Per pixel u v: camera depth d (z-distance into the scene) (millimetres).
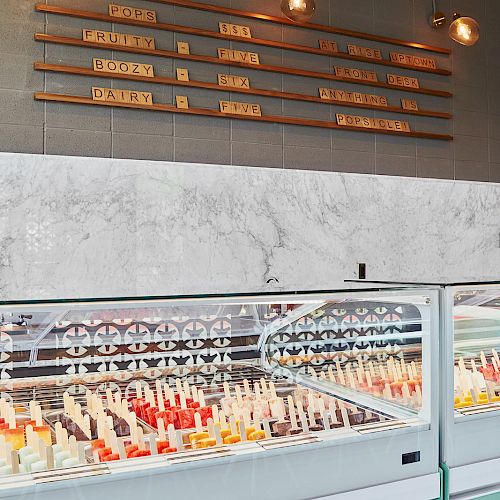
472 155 4895
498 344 1994
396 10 4605
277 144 4086
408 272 4438
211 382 1533
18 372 1337
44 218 3320
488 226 4852
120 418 1425
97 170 3457
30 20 3398
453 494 1843
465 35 4023
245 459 1507
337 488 1637
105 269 3457
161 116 3725
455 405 1879
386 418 1754
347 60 4375
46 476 1319
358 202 4250
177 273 3639
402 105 4582
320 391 1663
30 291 3273
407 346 1797
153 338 1475
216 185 3768
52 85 3439
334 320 1696
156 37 3727
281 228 3965
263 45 4059
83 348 1401
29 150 3373
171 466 1417
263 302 1608
